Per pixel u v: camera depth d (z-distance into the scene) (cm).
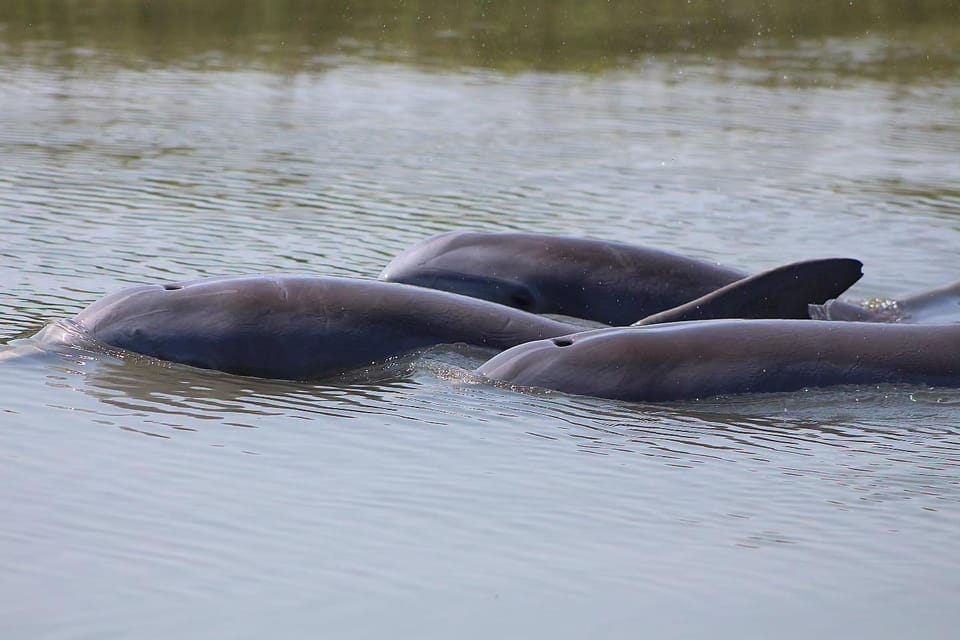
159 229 4994
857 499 2747
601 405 3331
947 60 9962
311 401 3297
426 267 4484
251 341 3556
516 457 2938
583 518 2595
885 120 8012
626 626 2144
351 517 2544
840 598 2275
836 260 3778
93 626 2073
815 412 3319
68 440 2888
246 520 2502
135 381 3356
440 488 2722
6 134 6656
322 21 10469
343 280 3781
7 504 2520
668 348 3450
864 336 3506
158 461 2791
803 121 7906
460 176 6203
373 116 7550
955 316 4394
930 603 2264
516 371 3466
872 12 11444
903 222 5681
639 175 6394
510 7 11200
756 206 5869
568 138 7188
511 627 2125
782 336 3488
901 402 3366
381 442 2997
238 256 4659
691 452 3019
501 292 4441
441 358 3609
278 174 6075
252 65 8906
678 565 2386
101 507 2530
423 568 2328
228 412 3161
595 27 10650
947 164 6894
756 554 2447
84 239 4784
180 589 2209
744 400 3369
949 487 2828
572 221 5459
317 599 2194
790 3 11638
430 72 8944
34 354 3491
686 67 9456
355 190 5834
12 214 5109
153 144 6600
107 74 8412
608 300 4466
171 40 9606
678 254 4622
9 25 9838
